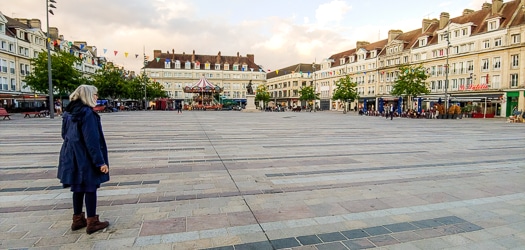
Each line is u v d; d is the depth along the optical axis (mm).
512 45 41625
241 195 5090
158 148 9883
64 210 4320
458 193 5375
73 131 3445
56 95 37406
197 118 30109
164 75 94125
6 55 46219
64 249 3225
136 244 3365
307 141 12133
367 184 5859
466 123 27844
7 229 3684
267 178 6180
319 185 5738
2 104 40094
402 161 8188
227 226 3873
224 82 98938
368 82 70938
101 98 51312
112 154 8727
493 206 4734
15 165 7148
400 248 3383
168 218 4090
